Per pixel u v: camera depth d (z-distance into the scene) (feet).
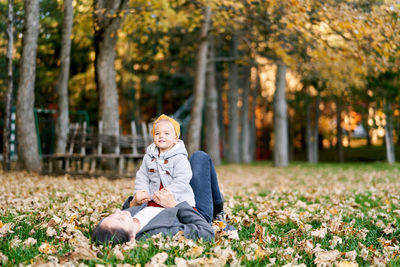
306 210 17.74
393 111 57.93
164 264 8.61
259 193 26.05
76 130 34.78
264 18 40.11
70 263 8.34
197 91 51.01
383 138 104.01
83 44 47.14
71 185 25.81
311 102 72.18
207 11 39.22
